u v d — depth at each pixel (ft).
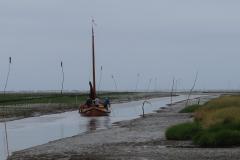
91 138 135.03
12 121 226.99
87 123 208.13
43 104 389.60
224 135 105.91
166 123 186.39
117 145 114.83
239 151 95.66
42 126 195.52
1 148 122.72
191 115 230.48
